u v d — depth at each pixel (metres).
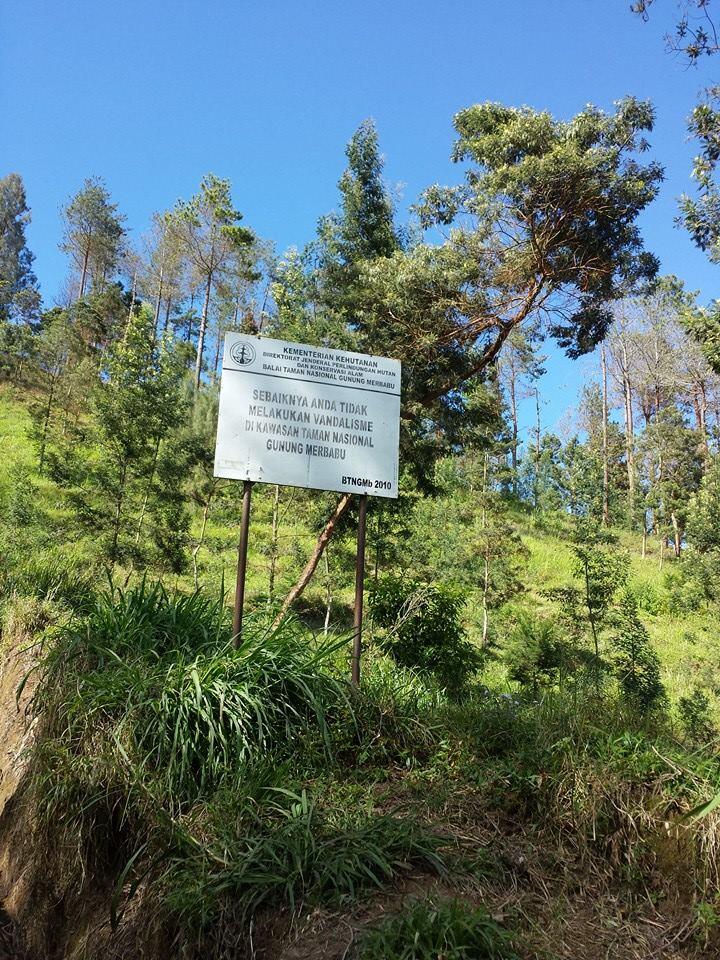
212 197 50.53
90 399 14.71
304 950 2.95
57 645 5.47
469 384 15.56
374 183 16.42
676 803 3.90
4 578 9.52
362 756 4.61
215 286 52.25
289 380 6.18
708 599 18.81
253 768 4.11
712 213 10.07
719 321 10.20
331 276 16.12
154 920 3.47
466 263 13.43
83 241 65.25
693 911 3.40
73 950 3.95
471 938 2.86
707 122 10.03
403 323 14.05
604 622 12.84
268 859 3.42
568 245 13.54
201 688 4.48
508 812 4.25
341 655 6.23
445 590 11.20
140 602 5.88
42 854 4.49
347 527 15.80
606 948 3.18
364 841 3.52
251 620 6.09
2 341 44.38
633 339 51.62
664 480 40.81
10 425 33.34
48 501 18.38
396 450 6.38
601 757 4.32
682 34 9.85
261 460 6.00
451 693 9.16
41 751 4.50
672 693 13.25
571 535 14.29
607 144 12.70
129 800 4.00
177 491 14.73
